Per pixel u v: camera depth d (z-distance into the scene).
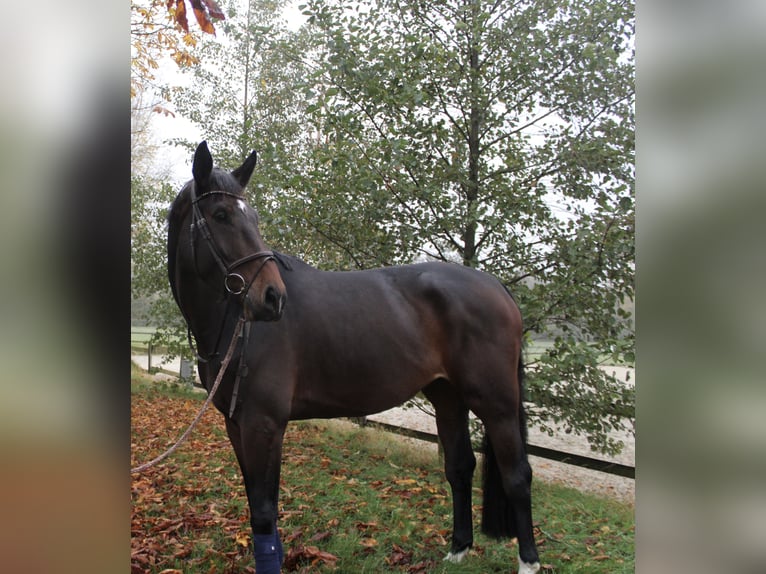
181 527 3.09
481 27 4.06
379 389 2.54
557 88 4.18
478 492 4.26
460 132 4.50
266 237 5.00
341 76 4.34
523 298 4.11
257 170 5.05
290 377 2.37
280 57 6.39
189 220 2.32
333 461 4.82
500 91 4.32
